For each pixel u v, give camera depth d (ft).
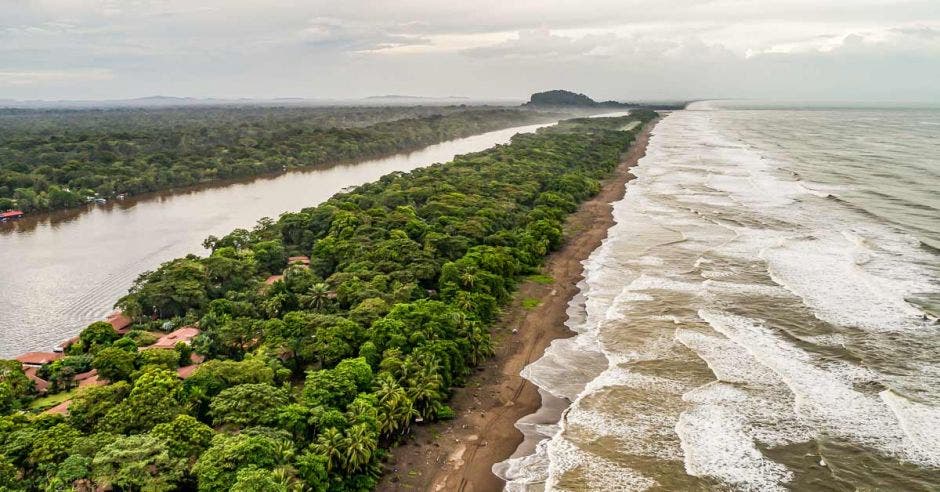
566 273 364.38
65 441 172.14
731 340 267.18
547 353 263.70
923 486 175.83
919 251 376.48
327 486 168.04
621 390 231.91
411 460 192.13
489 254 339.57
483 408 222.69
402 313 254.47
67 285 363.56
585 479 183.73
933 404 215.72
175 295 291.58
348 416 190.08
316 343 234.79
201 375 206.59
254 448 163.53
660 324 286.66
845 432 201.98
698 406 219.41
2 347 281.13
